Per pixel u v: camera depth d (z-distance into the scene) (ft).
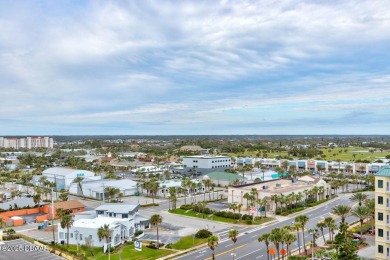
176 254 360.28
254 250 368.48
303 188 620.49
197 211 554.87
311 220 501.15
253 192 565.94
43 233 449.89
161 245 390.01
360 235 407.64
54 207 534.37
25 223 503.20
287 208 558.97
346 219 500.33
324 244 382.42
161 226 474.90
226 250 370.12
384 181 319.06
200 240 402.93
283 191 579.07
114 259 346.74
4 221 480.64
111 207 494.59
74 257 346.54
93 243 392.27
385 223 318.45
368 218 475.72
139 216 488.02
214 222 495.41
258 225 474.49
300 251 361.30
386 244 316.60
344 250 290.35
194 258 346.33
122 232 413.18
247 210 565.94
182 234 435.94
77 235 398.21
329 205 607.37
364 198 539.29
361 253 345.92
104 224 385.50
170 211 563.07
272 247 376.48
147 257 352.90
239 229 457.27
